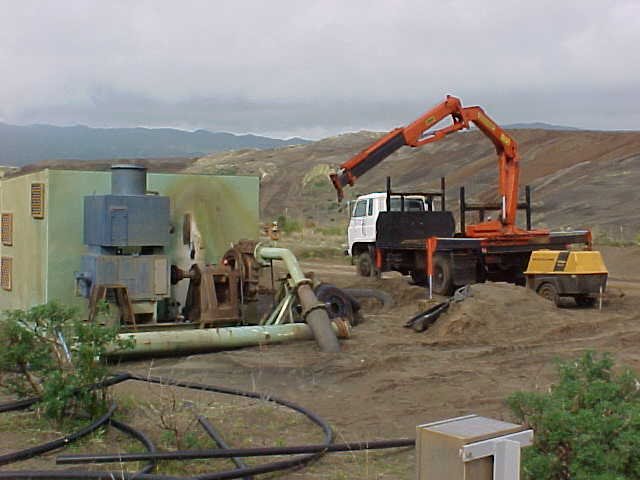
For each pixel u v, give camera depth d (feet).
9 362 22.79
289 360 33.91
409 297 59.57
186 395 27.37
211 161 403.95
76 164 354.13
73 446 20.79
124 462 19.31
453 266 59.16
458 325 40.57
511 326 41.04
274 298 42.34
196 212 44.16
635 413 15.49
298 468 19.42
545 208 143.54
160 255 38.22
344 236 141.69
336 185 62.03
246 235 45.75
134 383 29.37
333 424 24.00
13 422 22.94
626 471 14.98
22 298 43.32
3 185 46.44
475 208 65.10
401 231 66.49
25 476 17.76
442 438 11.75
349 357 34.58
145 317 37.93
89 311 37.01
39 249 40.86
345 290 55.42
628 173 164.04
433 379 30.50
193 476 18.16
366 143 449.89
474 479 11.57
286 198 270.67
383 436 22.82
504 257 60.95
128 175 38.70
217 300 40.47
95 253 38.19
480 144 282.15
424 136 63.21
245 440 21.81
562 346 37.78
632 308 51.29
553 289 50.93
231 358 34.22
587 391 16.96
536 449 15.69
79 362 22.82
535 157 222.89
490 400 27.09
